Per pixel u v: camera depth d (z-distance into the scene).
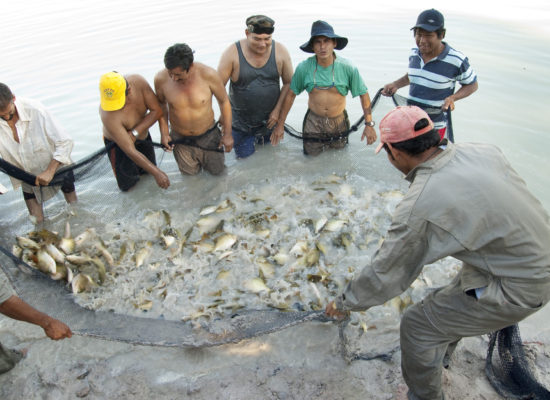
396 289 2.46
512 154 5.34
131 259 4.18
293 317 3.22
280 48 5.28
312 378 3.02
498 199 2.11
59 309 3.54
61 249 4.14
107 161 4.69
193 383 3.02
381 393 2.91
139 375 3.10
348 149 5.73
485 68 7.60
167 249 4.30
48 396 2.99
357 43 9.01
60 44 9.95
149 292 3.81
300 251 4.11
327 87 5.09
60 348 3.32
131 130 4.63
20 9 13.43
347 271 3.91
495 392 2.86
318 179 5.29
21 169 4.07
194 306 3.62
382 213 4.61
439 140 2.29
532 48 8.28
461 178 2.15
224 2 12.71
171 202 5.04
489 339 3.13
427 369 2.55
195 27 10.48
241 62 5.16
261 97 5.38
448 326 2.42
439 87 4.62
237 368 3.11
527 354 3.07
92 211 4.82
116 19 11.66
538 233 2.15
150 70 8.13
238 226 4.52
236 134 5.61
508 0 11.43
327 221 4.43
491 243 2.14
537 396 2.63
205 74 4.72
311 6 11.69
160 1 13.52
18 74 8.38
